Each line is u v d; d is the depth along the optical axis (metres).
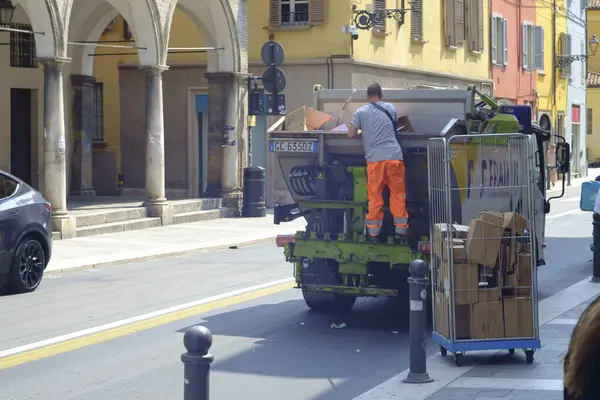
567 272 28.05
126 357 16.52
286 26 50.34
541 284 25.59
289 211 20.03
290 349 17.34
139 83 52.72
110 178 53.12
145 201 40.56
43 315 20.47
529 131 22.06
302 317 20.41
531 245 15.62
